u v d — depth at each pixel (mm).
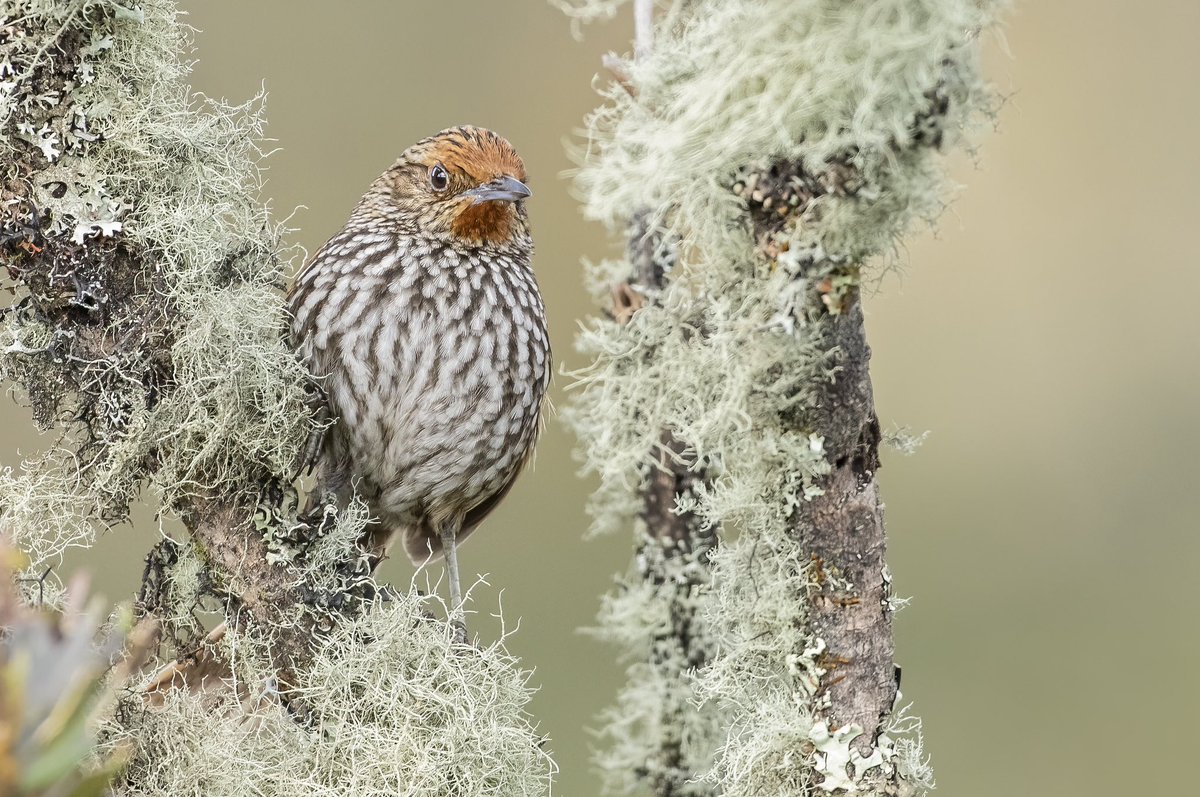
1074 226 12695
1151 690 11281
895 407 12531
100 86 6328
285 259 8047
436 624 6816
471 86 12602
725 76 5258
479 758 6570
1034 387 12523
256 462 6727
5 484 6242
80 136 6285
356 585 6789
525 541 11898
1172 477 12195
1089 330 12547
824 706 5621
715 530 7336
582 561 11781
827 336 5395
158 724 5875
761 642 5719
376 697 6555
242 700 6477
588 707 10812
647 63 5672
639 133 5590
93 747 5516
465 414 8664
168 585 6562
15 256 6254
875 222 5234
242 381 6676
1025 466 12383
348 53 12320
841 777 5582
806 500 5602
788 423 5559
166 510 6543
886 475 12492
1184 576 11836
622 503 7523
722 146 5270
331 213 12008
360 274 8531
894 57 4992
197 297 6512
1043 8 12992
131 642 5805
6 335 6266
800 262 5293
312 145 12141
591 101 12625
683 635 7324
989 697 11375
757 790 5688
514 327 8891
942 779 10906
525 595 11617
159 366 6461
